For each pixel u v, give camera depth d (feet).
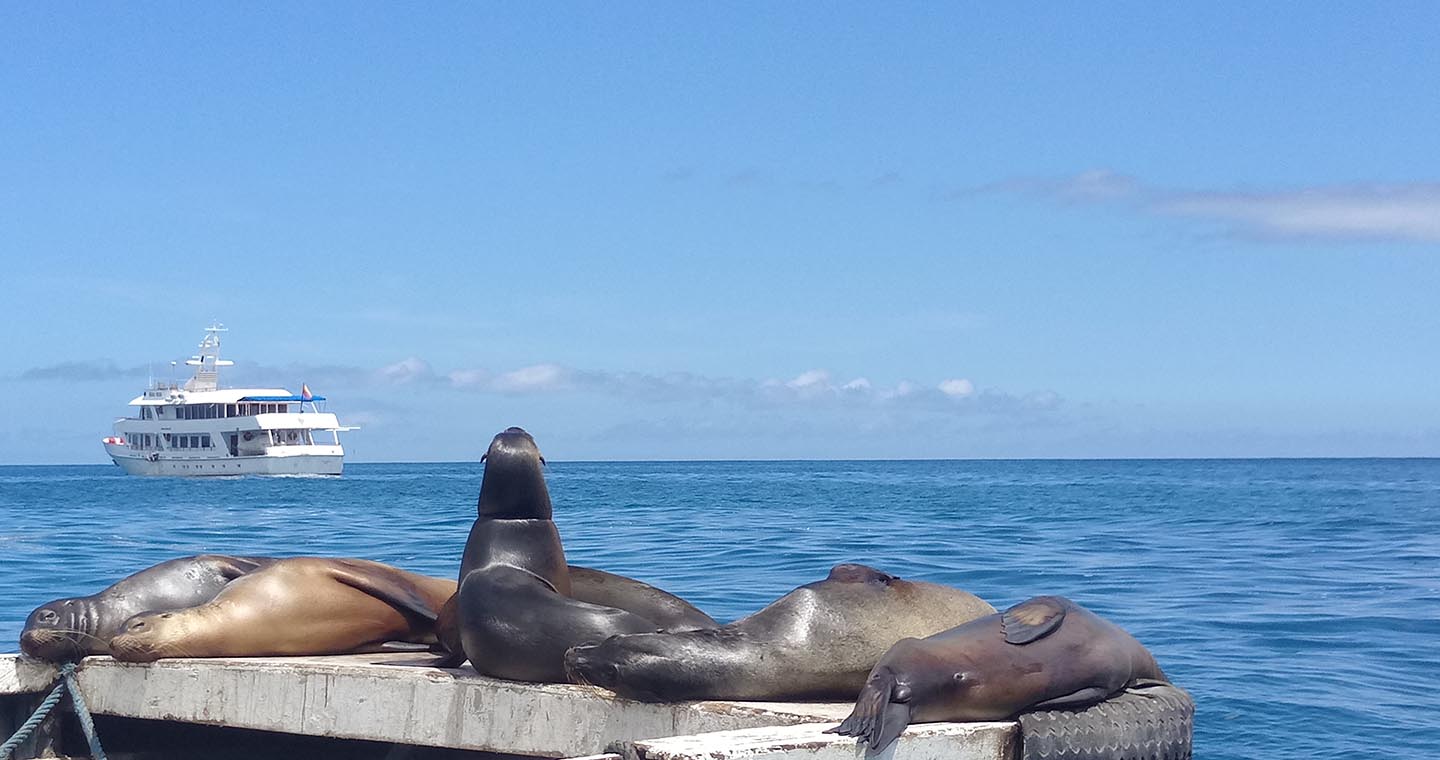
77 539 85.87
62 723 25.58
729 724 19.86
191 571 27.53
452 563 63.77
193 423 282.56
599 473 424.46
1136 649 21.35
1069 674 19.93
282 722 23.03
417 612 25.93
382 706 22.34
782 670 20.89
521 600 22.20
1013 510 129.59
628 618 21.90
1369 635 42.91
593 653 20.72
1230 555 72.64
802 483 261.03
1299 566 65.92
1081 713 19.66
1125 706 20.10
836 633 21.22
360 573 26.32
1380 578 60.08
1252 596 52.70
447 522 106.22
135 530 97.50
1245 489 210.79
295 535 90.38
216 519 116.37
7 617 45.32
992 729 19.10
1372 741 29.45
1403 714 31.86
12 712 25.39
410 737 22.11
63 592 52.65
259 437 280.51
